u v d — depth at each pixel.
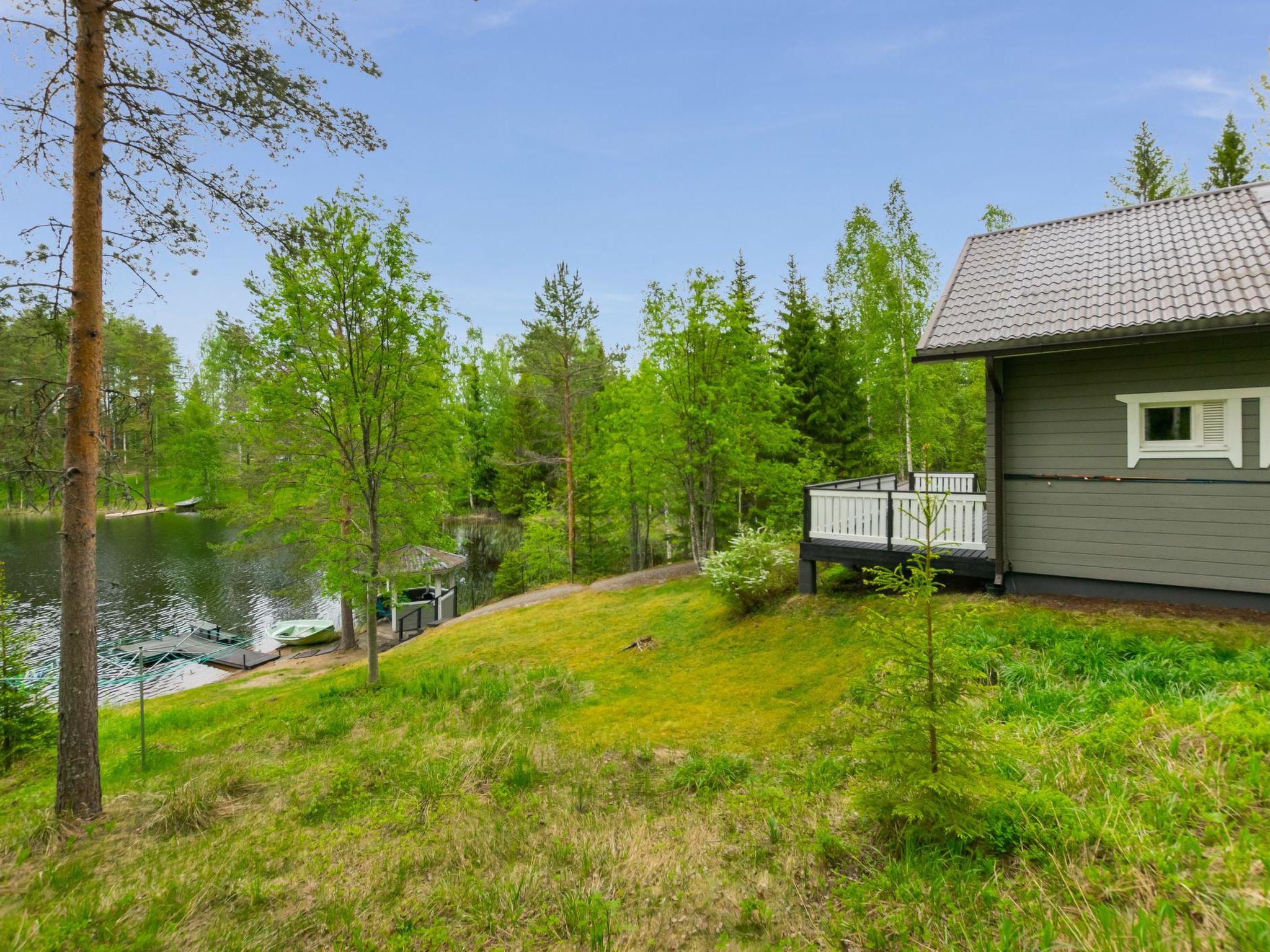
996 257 9.33
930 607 3.60
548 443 35.28
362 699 10.05
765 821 4.38
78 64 5.55
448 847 4.45
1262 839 2.92
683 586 15.38
